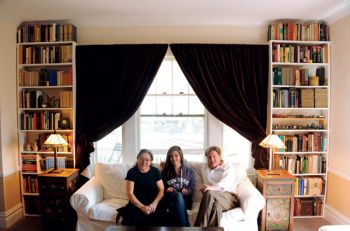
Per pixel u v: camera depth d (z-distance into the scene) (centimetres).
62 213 276
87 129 315
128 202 261
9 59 298
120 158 339
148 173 263
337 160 295
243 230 239
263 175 278
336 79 296
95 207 250
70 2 261
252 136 312
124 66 310
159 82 335
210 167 280
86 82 314
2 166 287
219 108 309
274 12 288
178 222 234
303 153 316
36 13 291
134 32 321
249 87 311
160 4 266
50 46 316
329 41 305
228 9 280
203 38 320
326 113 310
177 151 276
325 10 281
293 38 306
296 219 310
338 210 292
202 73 307
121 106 313
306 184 312
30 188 317
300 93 307
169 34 320
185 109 337
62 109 318
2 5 267
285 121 322
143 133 340
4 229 287
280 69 305
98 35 323
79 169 310
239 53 310
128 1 259
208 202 238
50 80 310
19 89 312
